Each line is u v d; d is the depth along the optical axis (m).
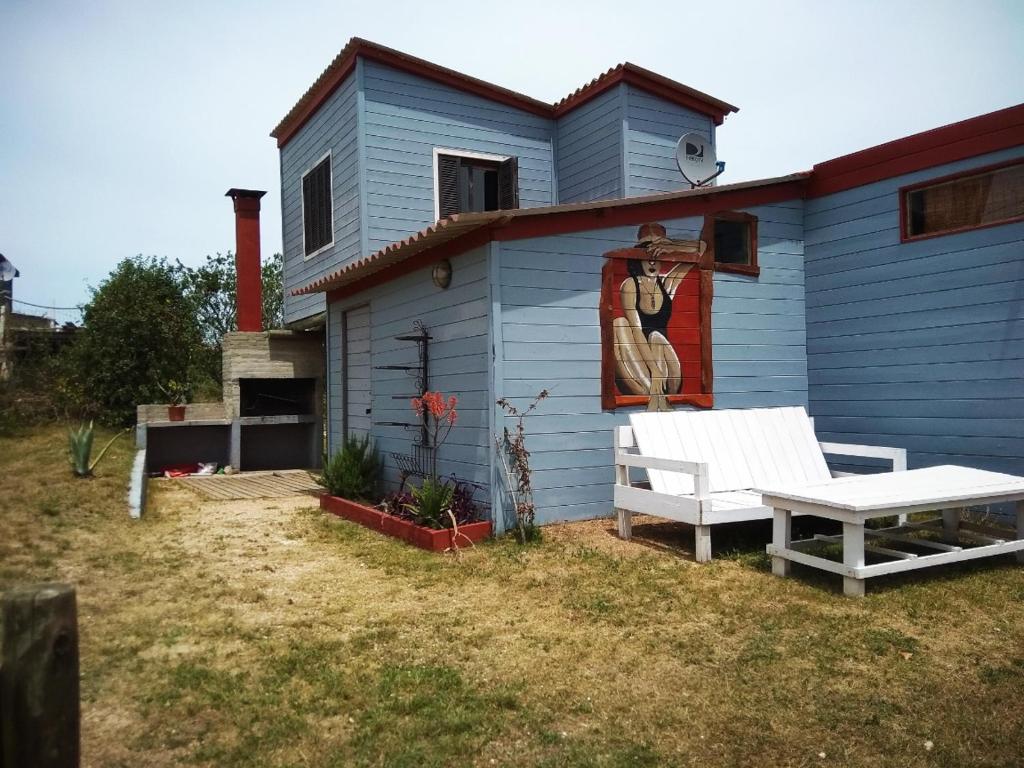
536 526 6.62
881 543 6.25
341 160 10.91
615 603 4.62
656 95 10.84
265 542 6.65
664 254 7.52
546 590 4.93
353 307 9.95
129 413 13.58
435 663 3.71
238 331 13.24
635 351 7.32
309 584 5.22
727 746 2.88
